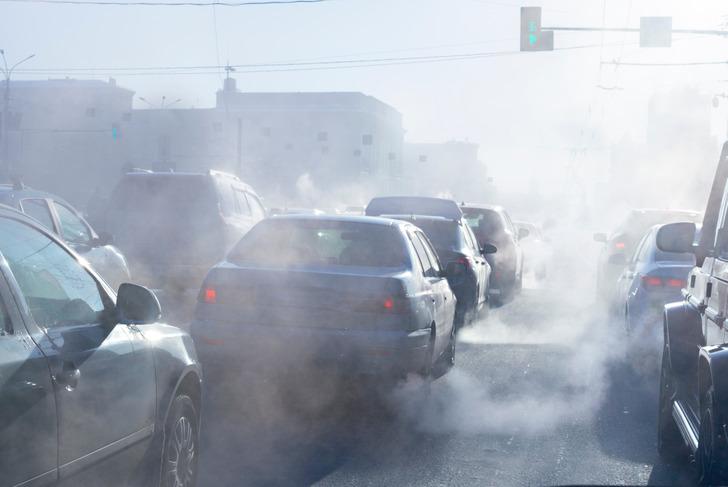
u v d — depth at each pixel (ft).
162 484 21.43
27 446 15.48
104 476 18.47
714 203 28.99
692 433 24.84
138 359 20.04
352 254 36.32
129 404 19.43
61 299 18.76
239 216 65.00
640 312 47.32
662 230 29.37
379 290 33.73
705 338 26.27
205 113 362.12
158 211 60.49
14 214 19.01
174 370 21.91
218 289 34.47
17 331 16.17
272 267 34.73
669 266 47.55
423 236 42.83
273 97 363.97
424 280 37.24
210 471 26.96
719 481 21.39
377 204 75.05
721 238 26.30
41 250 19.13
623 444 31.63
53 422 16.28
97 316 19.95
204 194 60.49
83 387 17.42
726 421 20.83
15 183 46.44
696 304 27.76
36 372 15.92
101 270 49.08
